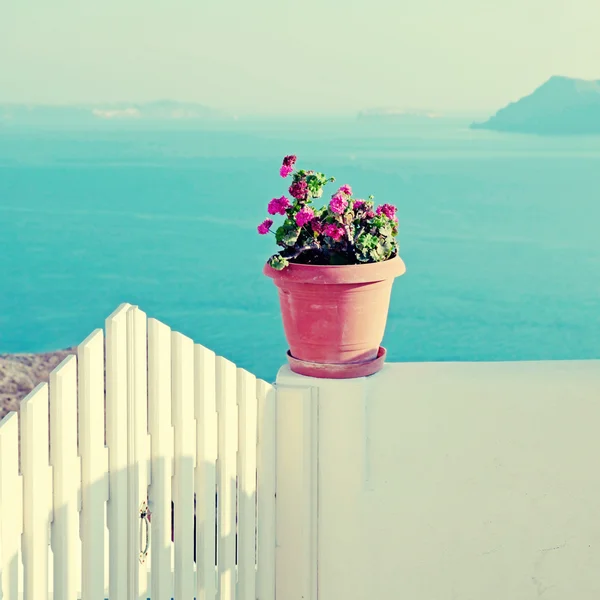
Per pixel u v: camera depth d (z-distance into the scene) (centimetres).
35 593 227
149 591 301
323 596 318
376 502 312
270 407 307
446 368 320
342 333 301
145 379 262
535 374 313
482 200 3700
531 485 312
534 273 3438
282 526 316
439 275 3409
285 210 301
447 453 311
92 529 246
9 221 3531
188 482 282
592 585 317
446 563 315
